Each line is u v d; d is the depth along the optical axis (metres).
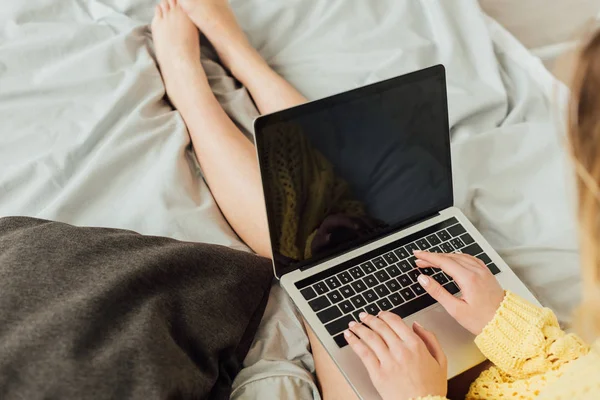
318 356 0.86
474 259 0.85
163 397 0.66
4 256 0.75
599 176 0.53
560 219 0.98
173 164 0.99
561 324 0.90
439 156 0.92
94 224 0.94
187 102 1.08
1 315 0.69
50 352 0.66
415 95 0.88
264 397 0.80
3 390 0.64
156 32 1.17
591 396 0.67
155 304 0.74
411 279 0.87
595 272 0.59
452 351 0.81
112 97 1.06
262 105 1.13
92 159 0.99
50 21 1.16
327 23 1.21
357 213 0.89
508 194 1.02
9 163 1.00
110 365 0.67
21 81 1.07
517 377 0.77
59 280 0.73
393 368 0.73
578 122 0.54
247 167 1.00
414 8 1.23
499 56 1.21
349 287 0.85
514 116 1.11
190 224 0.95
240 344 0.84
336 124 0.84
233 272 0.85
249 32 1.23
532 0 1.39
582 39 0.55
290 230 0.85
